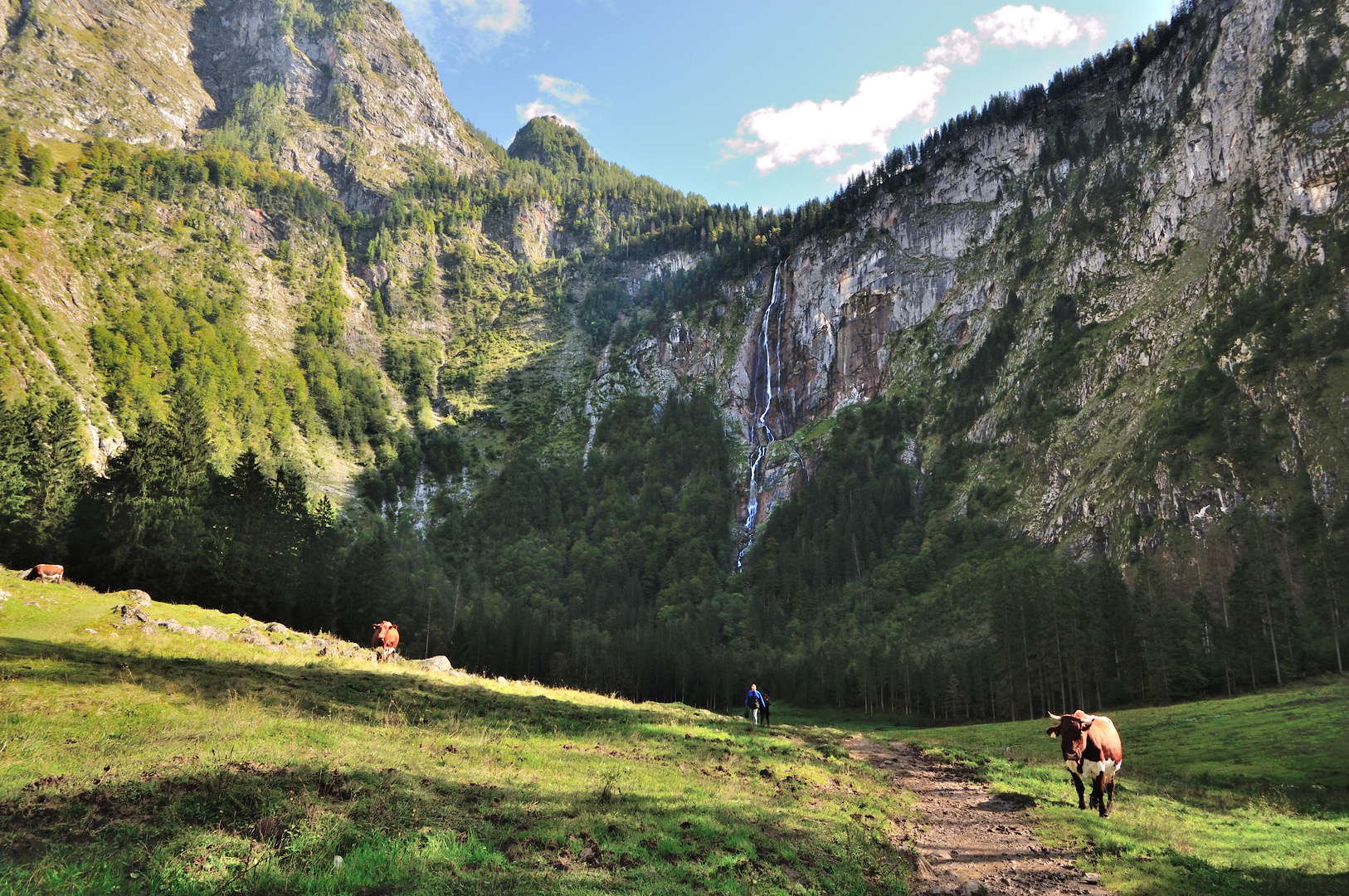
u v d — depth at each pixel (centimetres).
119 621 3259
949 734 6331
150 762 1153
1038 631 9606
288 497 10144
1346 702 4881
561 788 1416
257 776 1119
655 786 1588
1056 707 9581
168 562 7338
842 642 16712
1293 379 14238
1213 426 14912
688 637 16038
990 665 11331
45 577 4222
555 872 907
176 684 1933
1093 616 9544
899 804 2039
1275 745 3962
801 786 1961
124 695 1705
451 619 14425
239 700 1864
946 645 14600
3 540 7269
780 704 14125
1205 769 3556
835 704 13762
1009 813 2077
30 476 7750
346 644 4016
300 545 9538
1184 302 18700
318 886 739
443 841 942
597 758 1830
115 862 730
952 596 16650
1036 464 19712
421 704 2339
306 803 988
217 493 8738
